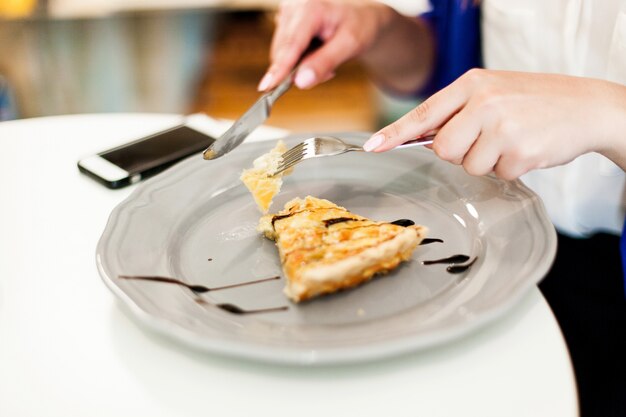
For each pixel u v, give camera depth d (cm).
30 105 126
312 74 55
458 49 76
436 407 35
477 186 49
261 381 37
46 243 47
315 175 54
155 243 45
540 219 44
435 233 46
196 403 36
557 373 36
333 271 40
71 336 39
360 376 37
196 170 52
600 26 59
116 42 126
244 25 133
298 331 38
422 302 40
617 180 60
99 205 51
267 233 47
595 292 62
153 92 132
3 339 39
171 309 39
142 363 38
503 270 41
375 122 130
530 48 65
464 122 44
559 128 43
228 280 43
